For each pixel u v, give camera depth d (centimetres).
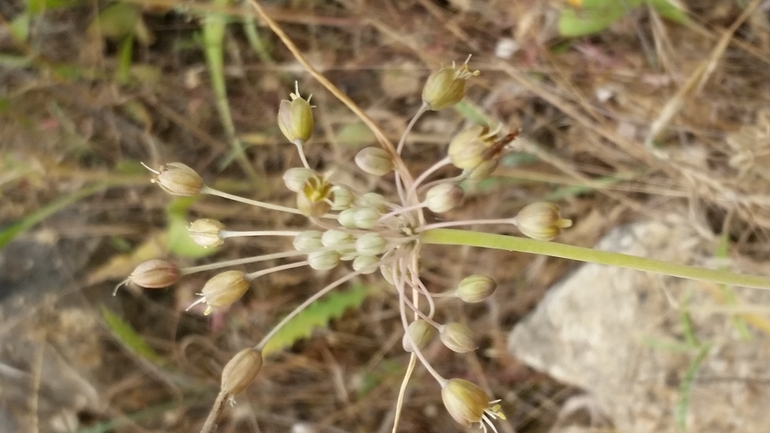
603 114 17
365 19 18
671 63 17
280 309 19
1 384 18
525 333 18
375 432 19
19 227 16
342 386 19
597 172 18
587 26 16
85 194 17
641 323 17
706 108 17
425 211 18
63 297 18
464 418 10
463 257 18
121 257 18
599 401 17
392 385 19
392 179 18
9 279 18
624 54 17
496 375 19
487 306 19
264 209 18
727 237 16
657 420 17
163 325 19
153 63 18
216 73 17
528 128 18
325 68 18
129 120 18
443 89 10
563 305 18
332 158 18
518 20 17
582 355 17
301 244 10
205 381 19
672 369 17
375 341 19
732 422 16
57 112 18
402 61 18
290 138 10
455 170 18
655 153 17
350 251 10
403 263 10
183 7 17
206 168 19
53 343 18
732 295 16
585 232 18
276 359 19
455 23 18
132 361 19
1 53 17
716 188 16
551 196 18
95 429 18
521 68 17
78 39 18
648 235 17
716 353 16
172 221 16
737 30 17
